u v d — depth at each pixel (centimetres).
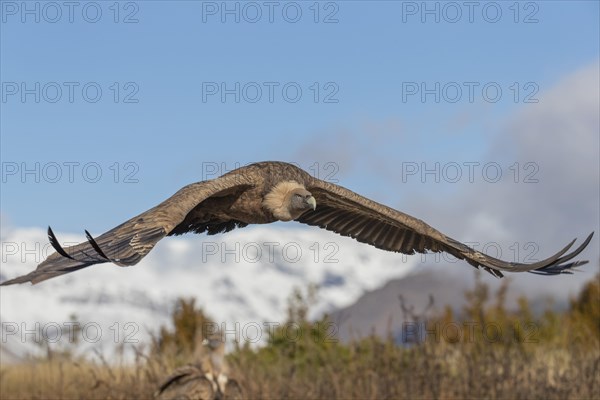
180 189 930
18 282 730
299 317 1956
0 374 1775
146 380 1589
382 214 1134
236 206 1080
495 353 1656
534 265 1002
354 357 1695
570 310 2220
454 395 1527
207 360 1368
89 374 1731
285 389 1569
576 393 1521
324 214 1165
